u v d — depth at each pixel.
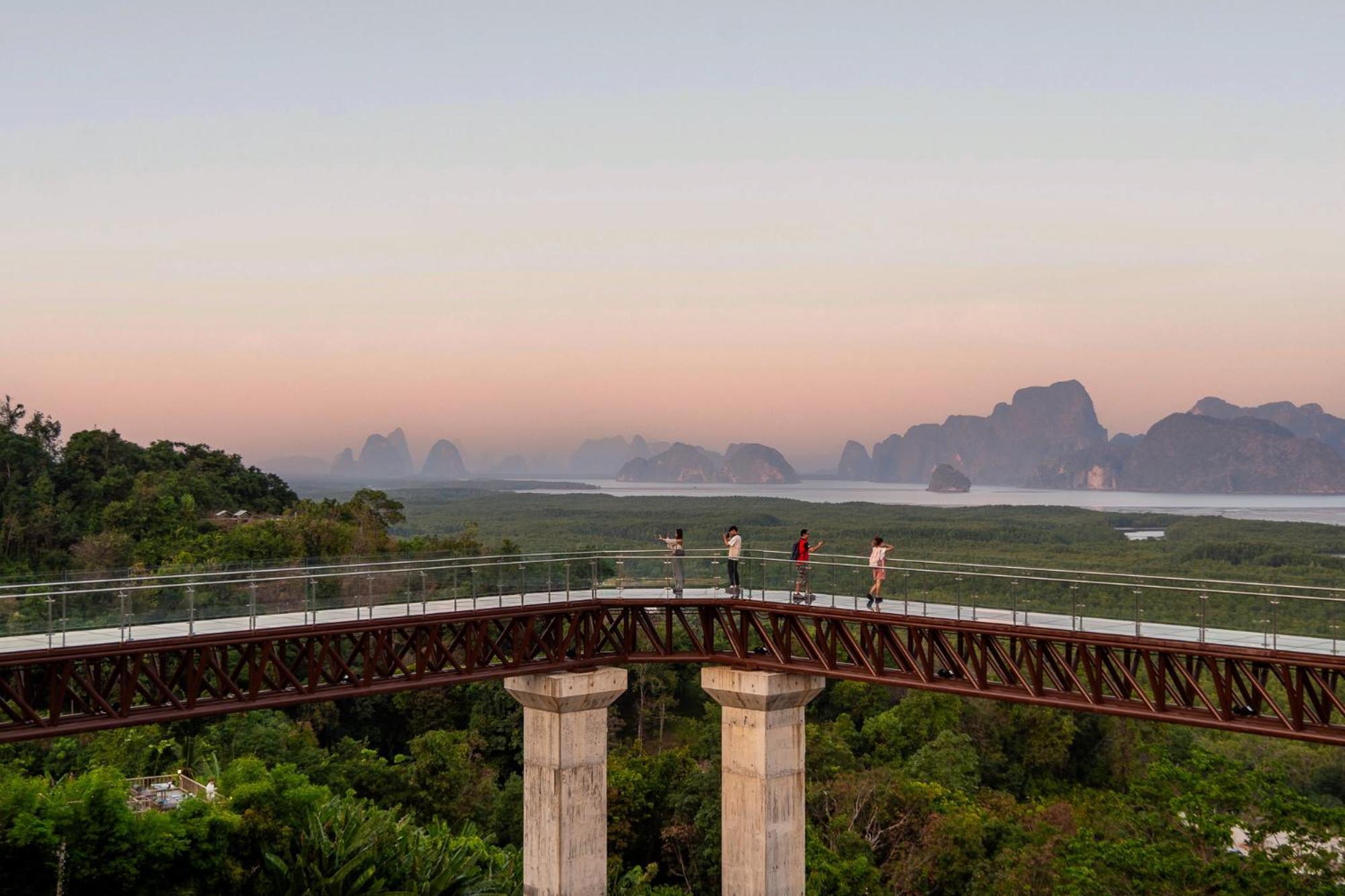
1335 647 32.22
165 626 36.03
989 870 66.94
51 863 49.56
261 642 37.44
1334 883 48.66
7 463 117.62
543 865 46.78
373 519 128.62
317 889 53.41
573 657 46.88
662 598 47.34
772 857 46.19
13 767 65.06
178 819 54.12
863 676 42.56
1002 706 98.56
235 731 77.38
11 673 35.38
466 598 44.34
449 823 77.06
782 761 46.78
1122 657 38.00
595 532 182.12
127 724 34.53
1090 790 87.31
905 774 84.00
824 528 165.62
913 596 41.78
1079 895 52.22
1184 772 54.66
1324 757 85.31
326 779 74.88
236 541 104.75
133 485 122.38
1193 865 50.28
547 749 46.84
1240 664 33.75
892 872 69.50
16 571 98.25
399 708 97.00
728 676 46.75
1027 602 38.72
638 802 77.06
